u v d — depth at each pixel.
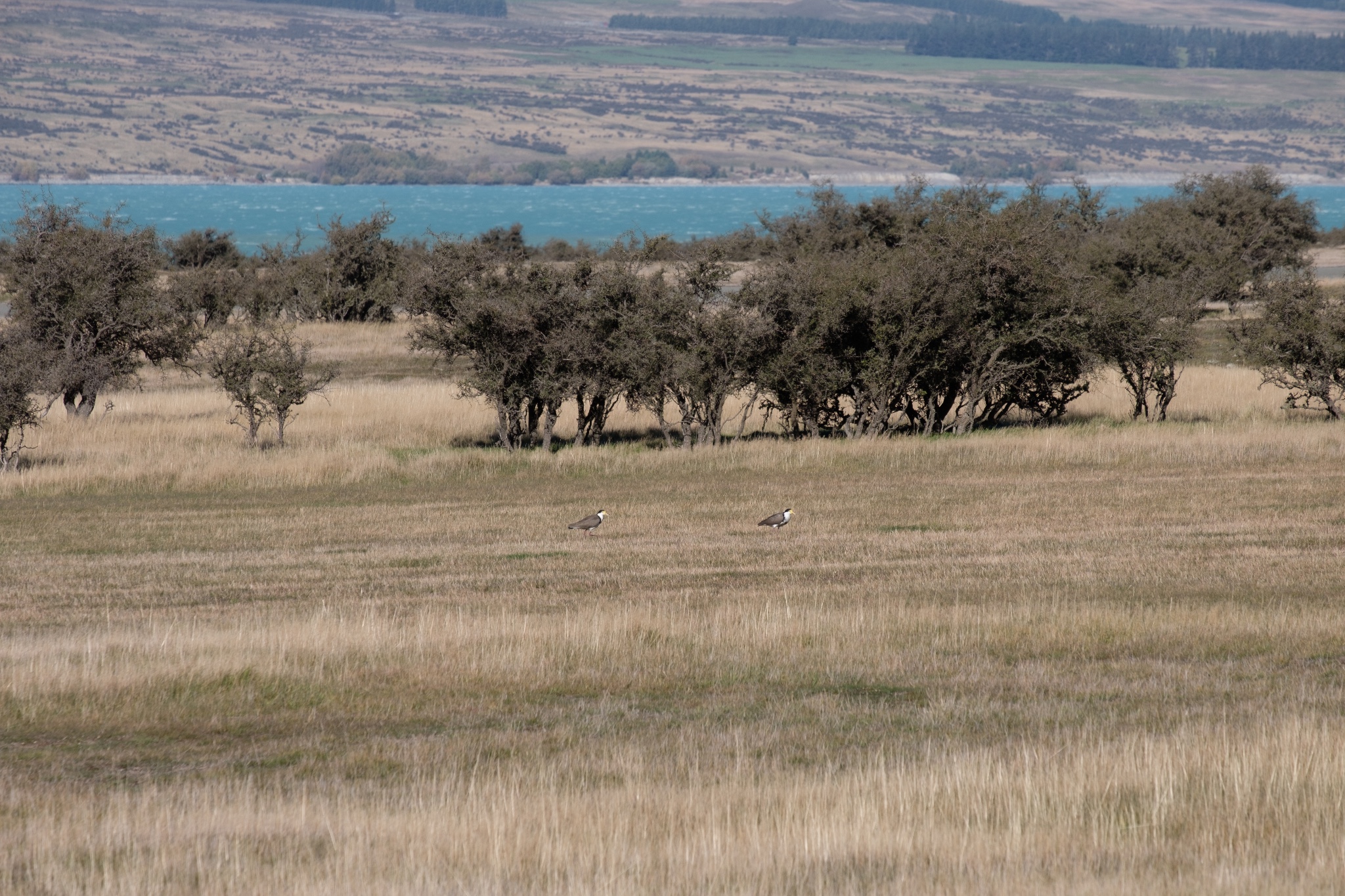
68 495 94.12
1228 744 31.05
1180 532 69.94
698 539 71.81
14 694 40.44
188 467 99.75
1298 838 25.17
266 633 48.41
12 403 101.75
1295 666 42.16
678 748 34.31
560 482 95.94
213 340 182.62
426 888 23.31
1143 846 25.05
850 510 80.19
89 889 23.94
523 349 110.81
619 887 23.02
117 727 37.53
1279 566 60.53
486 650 45.84
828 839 25.34
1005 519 75.75
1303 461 94.38
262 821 28.08
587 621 49.84
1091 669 42.25
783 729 36.12
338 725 37.72
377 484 97.81
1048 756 31.23
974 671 42.25
